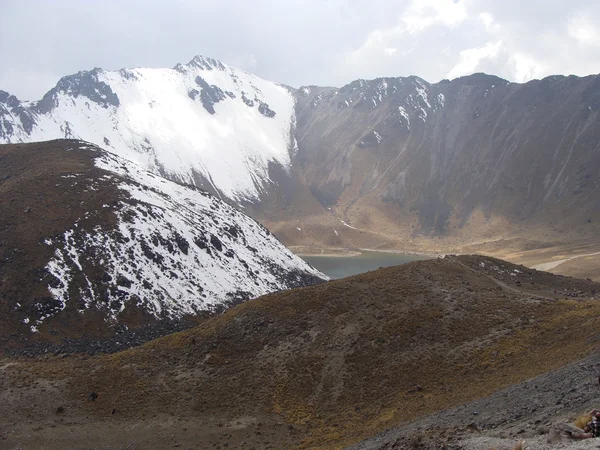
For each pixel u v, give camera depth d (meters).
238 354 50.31
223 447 38.53
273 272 123.38
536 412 24.06
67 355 70.06
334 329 50.94
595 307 46.12
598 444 14.88
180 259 101.56
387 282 58.06
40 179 105.75
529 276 81.25
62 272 84.50
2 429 40.50
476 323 48.09
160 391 46.41
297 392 44.53
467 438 22.30
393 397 41.16
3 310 76.25
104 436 40.31
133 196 110.31
